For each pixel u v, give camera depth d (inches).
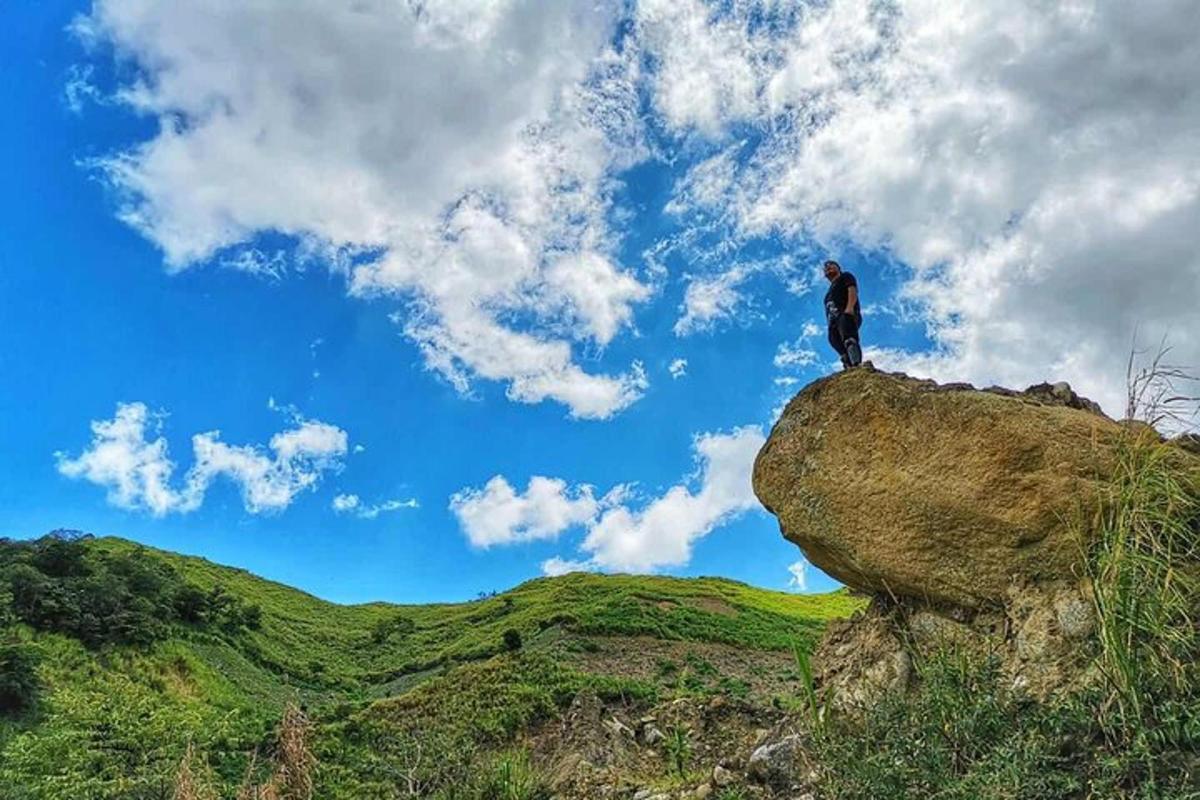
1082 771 208.2
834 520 343.9
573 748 671.8
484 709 1117.1
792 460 365.1
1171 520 225.8
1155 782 187.9
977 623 299.0
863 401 346.0
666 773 503.8
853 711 299.6
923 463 320.8
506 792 508.7
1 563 2004.2
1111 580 218.4
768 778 320.2
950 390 331.0
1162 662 208.1
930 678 252.7
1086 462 287.0
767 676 1573.6
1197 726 190.2
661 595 2522.1
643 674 1557.6
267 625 2536.9
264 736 1051.3
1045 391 356.8
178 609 2137.1
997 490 298.5
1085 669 240.1
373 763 863.7
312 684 2059.5
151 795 805.2
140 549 3080.7
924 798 212.8
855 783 226.4
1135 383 237.5
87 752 919.0
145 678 1622.8
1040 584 282.4
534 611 2551.7
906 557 318.3
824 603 3083.2
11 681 1181.1
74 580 1962.4
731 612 2400.3
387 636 2770.7
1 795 823.7
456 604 3550.7
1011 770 201.9
